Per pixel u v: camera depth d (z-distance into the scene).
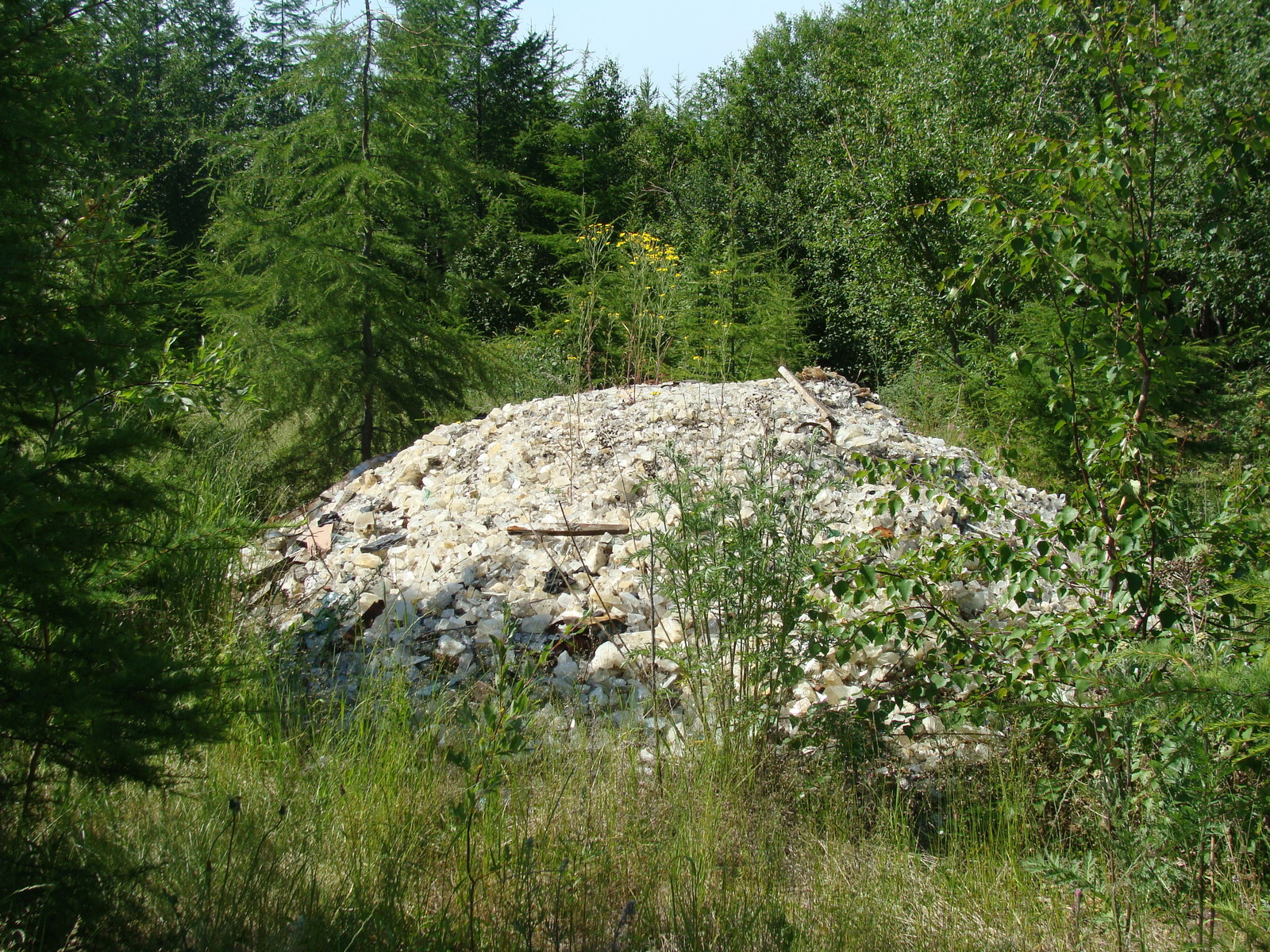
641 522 5.38
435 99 9.41
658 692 4.08
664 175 25.91
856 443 6.49
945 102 13.70
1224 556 3.22
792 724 3.62
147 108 15.62
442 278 9.63
